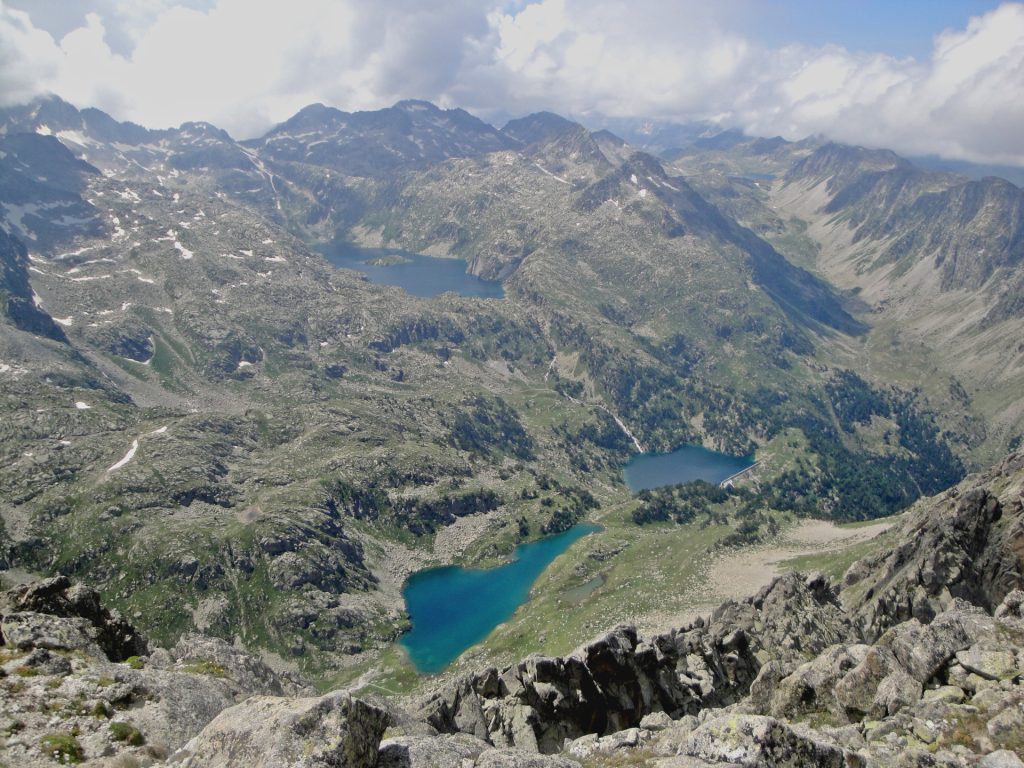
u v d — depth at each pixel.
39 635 36.34
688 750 30.73
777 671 52.03
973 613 46.59
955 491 162.88
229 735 26.86
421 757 29.94
